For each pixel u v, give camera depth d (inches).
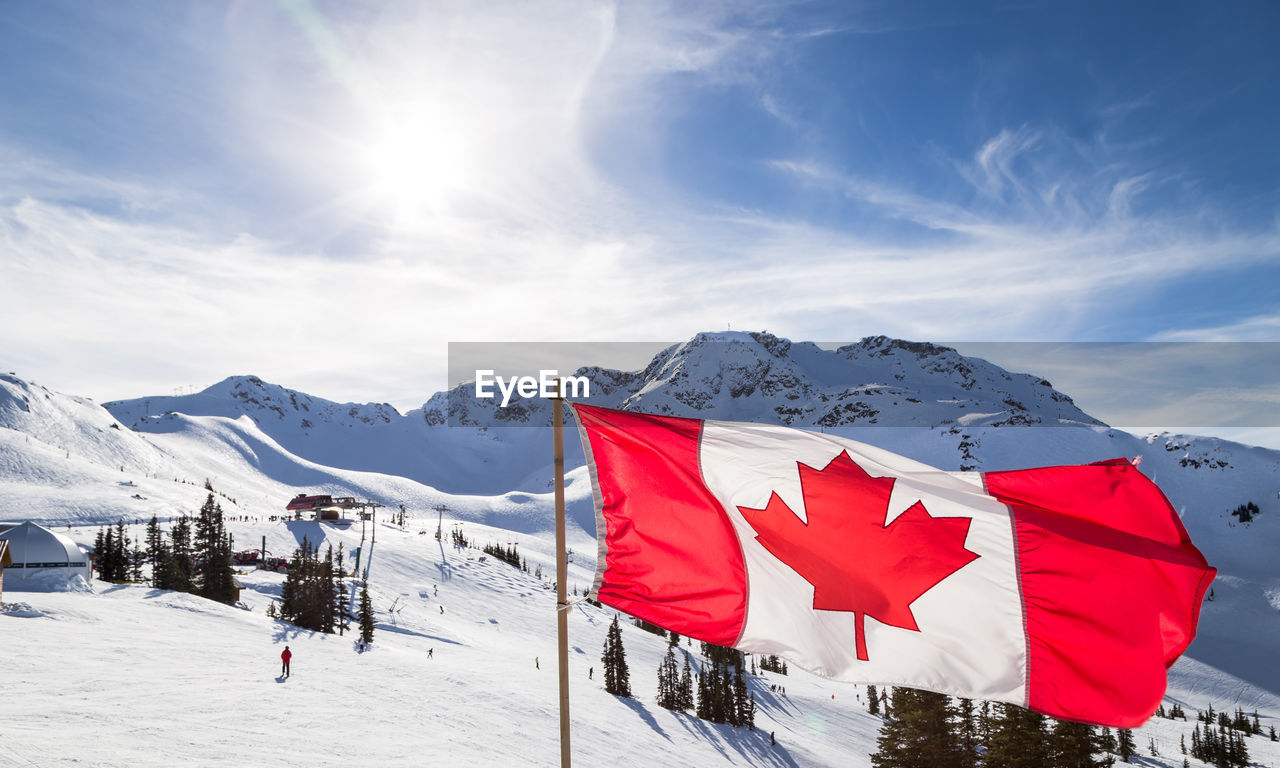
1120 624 321.1
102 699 1170.0
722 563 363.6
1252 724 6673.2
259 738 1101.1
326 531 7234.3
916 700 1931.6
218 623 2546.8
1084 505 340.5
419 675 2267.5
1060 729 1667.1
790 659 349.7
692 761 2265.0
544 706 2265.0
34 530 2785.4
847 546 355.9
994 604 337.7
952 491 356.2
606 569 373.7
